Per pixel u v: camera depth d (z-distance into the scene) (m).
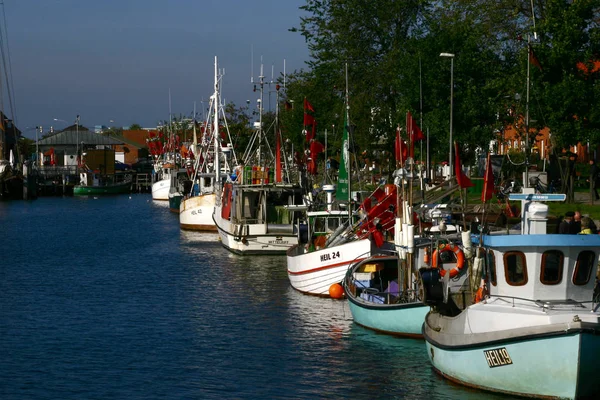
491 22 56.88
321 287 33.41
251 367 23.89
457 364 20.50
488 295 20.80
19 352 25.94
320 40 71.69
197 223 66.00
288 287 36.66
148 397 21.39
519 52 49.59
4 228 72.69
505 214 34.28
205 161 71.50
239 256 47.88
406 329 25.89
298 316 30.28
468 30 56.22
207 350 25.91
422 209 29.11
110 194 142.12
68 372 23.69
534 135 46.50
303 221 47.19
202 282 38.84
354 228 33.22
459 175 25.28
